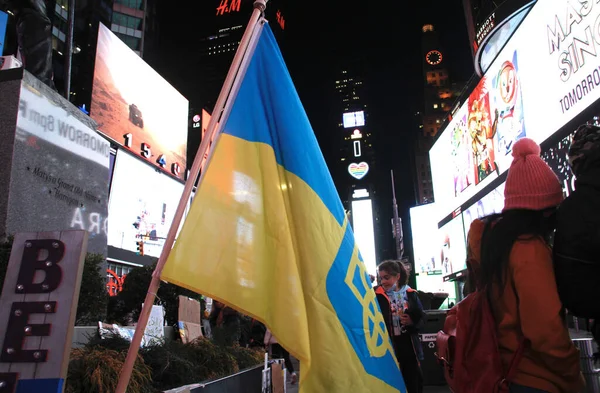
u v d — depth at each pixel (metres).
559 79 27.55
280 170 3.07
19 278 2.57
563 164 27.12
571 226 2.04
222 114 3.02
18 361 2.43
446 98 137.00
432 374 8.99
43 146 6.05
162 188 33.38
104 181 7.53
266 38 3.41
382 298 6.22
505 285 2.19
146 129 33.72
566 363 2.01
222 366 4.83
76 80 62.47
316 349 2.72
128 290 6.99
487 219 2.51
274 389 6.03
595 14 23.61
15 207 5.43
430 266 70.19
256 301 2.67
